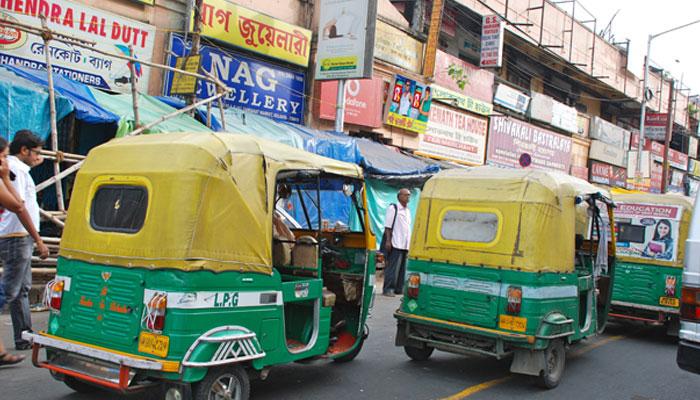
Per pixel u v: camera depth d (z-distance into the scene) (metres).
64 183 9.18
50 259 7.95
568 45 26.42
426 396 5.60
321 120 15.20
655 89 35.31
